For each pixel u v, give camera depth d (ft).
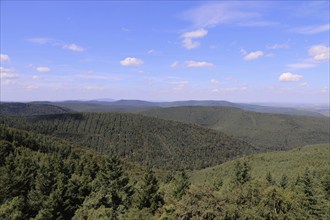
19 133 432.66
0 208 129.59
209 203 123.65
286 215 143.43
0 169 199.21
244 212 131.95
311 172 237.66
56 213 144.46
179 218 120.47
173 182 192.54
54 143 467.93
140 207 153.79
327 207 161.38
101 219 124.06
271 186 159.43
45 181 166.09
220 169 466.70
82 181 176.04
